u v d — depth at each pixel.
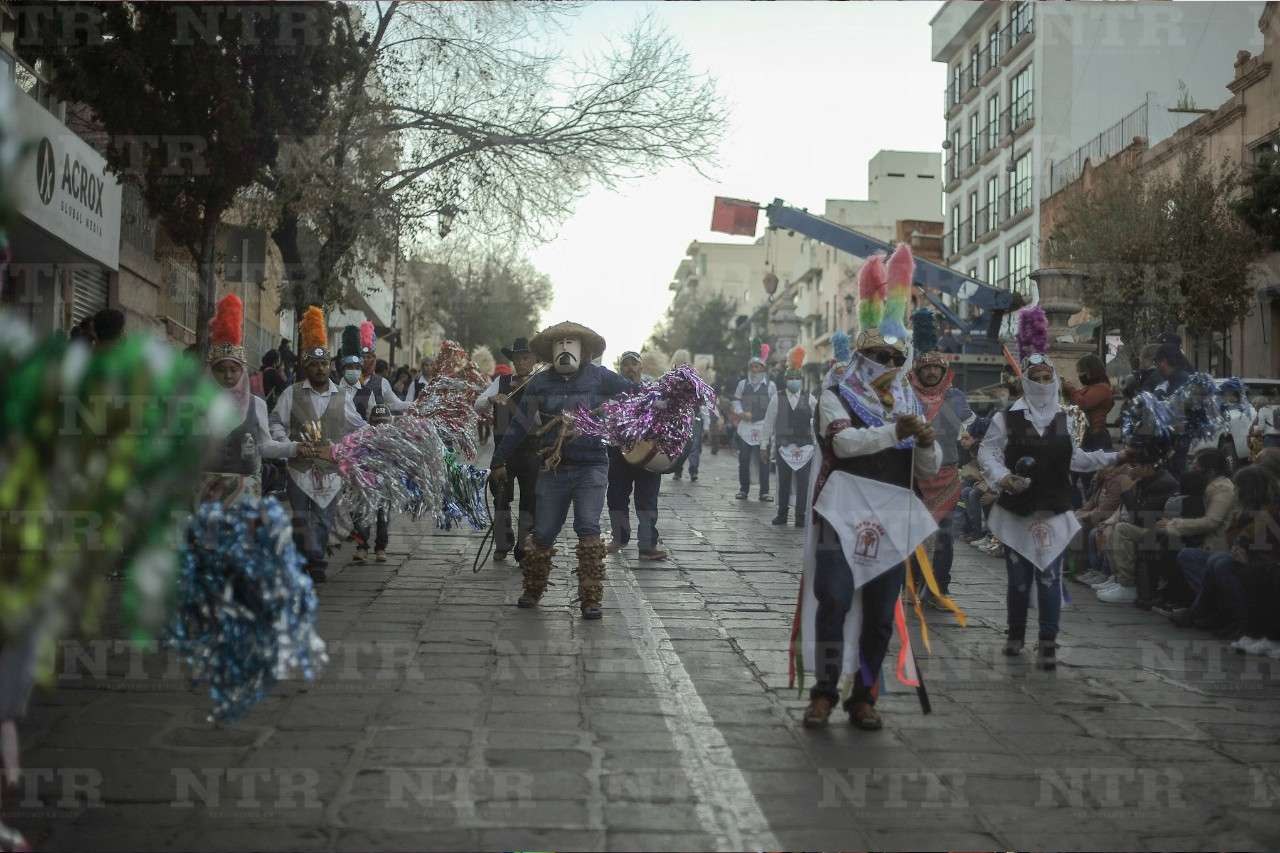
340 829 4.14
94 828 4.09
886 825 4.36
